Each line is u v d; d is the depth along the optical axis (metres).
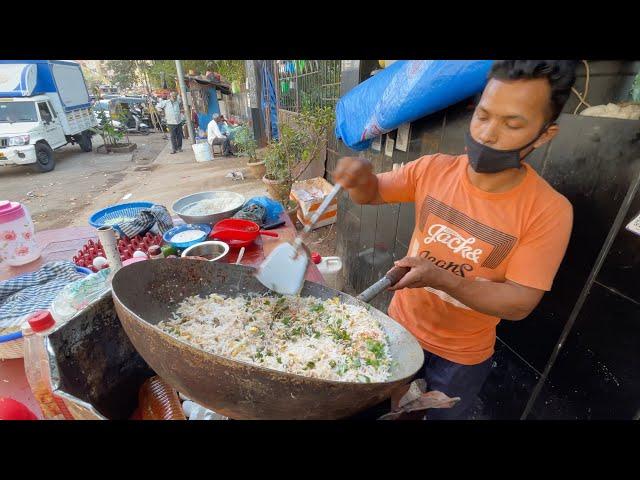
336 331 1.12
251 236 1.86
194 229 1.93
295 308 1.23
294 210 4.13
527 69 0.76
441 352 1.34
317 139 4.41
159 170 7.66
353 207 3.03
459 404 1.42
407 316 1.44
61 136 8.82
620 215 1.04
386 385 0.74
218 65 11.07
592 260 1.15
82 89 10.48
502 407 1.62
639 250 1.01
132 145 10.60
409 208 2.17
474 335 1.31
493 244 1.06
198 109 11.98
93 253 1.73
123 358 1.04
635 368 1.08
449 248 1.16
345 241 3.32
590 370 1.21
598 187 1.10
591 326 1.18
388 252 2.50
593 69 1.13
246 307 1.20
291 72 5.72
